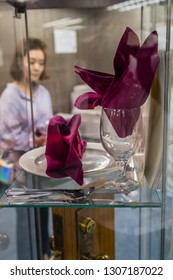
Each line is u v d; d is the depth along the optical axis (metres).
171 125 0.39
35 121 0.89
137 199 0.45
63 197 0.46
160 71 0.40
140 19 0.56
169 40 0.38
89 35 0.96
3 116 0.88
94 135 0.65
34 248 0.61
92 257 0.57
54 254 0.59
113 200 0.45
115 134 0.46
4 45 1.12
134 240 0.60
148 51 0.39
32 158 0.58
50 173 0.49
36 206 0.46
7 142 0.79
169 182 0.41
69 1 0.65
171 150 0.40
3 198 0.47
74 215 0.55
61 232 0.57
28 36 0.97
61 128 0.52
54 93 1.20
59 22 1.13
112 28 0.67
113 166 0.51
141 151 0.48
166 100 0.39
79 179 0.48
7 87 1.01
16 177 0.52
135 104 0.43
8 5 0.66
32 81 1.07
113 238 0.59
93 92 0.50
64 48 1.33
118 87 0.41
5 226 0.58
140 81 0.40
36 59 1.07
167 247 0.44
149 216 0.54
